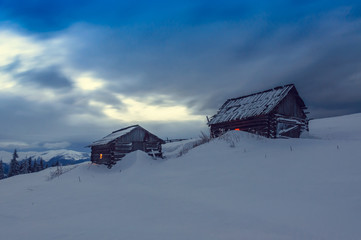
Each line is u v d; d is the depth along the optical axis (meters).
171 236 3.81
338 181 6.37
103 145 23.36
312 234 3.74
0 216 6.31
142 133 25.27
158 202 6.50
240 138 14.76
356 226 3.91
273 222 4.36
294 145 12.20
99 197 7.91
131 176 12.39
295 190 6.25
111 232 4.18
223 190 7.20
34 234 4.40
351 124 26.36
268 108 17.67
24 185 15.63
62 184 13.07
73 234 4.22
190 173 10.34
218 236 3.75
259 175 8.23
